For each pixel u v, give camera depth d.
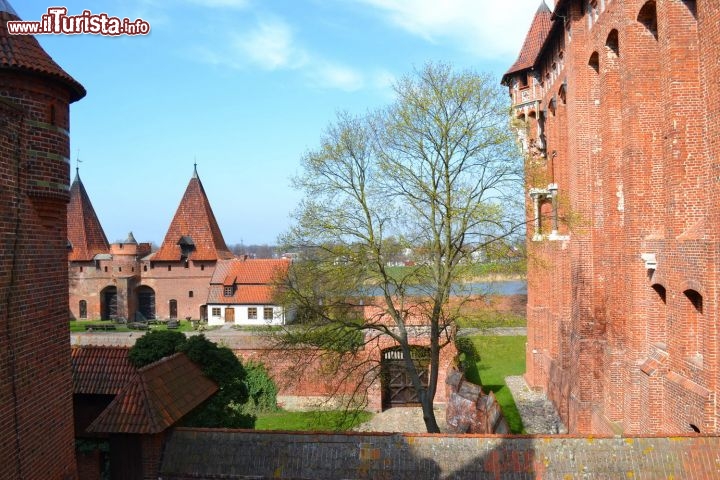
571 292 21.58
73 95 11.57
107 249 66.75
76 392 16.27
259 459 12.00
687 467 10.95
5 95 10.01
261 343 28.80
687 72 13.40
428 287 18.64
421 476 11.34
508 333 42.97
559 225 25.27
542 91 29.55
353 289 18.73
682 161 13.52
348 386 28.67
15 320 9.69
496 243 17.77
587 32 20.33
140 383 12.98
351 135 18.16
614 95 18.12
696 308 13.24
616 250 18.06
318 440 12.13
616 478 10.92
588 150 20.52
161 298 62.59
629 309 16.22
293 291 18.58
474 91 17.31
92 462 16.05
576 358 20.59
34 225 10.39
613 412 17.94
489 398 22.42
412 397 29.33
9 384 9.45
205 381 15.87
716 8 11.43
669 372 14.09
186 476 12.04
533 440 11.57
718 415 11.61
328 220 17.97
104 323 59.69
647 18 15.59
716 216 11.55
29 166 10.23
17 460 9.62
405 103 17.61
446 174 17.58
